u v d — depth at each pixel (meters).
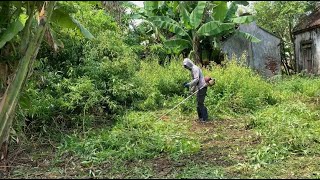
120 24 14.91
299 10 19.19
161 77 12.07
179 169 5.60
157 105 10.91
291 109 9.88
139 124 8.63
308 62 18.34
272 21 20.67
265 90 11.88
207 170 5.43
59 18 5.89
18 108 6.92
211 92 11.16
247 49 18.00
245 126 8.80
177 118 9.91
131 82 10.47
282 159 6.15
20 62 5.48
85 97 9.24
